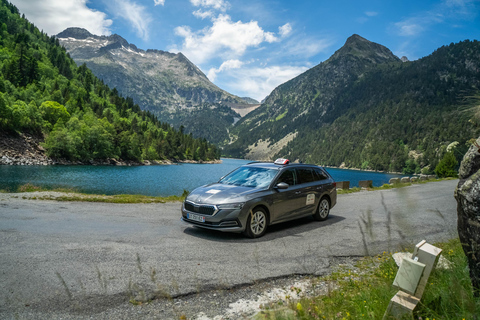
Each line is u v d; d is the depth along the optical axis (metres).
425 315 2.69
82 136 101.75
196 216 6.66
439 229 8.00
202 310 3.40
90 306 3.27
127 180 53.12
